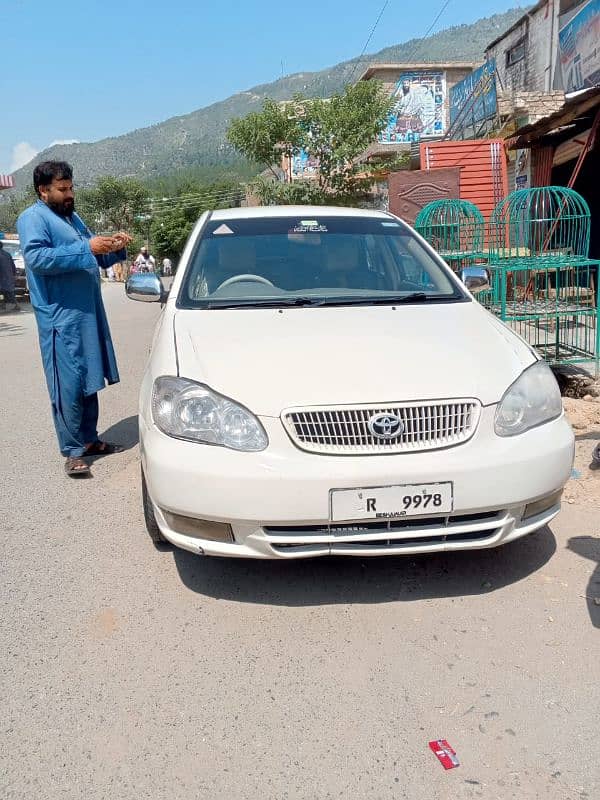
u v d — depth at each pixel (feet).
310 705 7.91
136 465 15.98
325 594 10.14
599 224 39.60
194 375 9.70
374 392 9.15
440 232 28.04
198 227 15.06
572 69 46.37
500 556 11.07
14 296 56.34
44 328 14.62
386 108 54.08
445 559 11.02
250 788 6.80
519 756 7.09
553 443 9.57
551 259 22.09
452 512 9.01
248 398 9.19
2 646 9.17
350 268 13.56
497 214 26.66
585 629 9.12
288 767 7.04
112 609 9.96
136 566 11.18
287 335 10.64
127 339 35.99
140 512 13.32
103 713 7.88
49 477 15.46
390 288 13.07
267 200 56.08
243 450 8.98
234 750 7.29
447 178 36.83
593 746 7.18
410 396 9.14
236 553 9.18
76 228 15.37
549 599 9.82
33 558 11.58
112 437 18.16
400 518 8.96
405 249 14.34
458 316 11.64
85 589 10.53
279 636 9.21
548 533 11.80
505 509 9.31
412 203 37.27
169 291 13.56
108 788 6.84
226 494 8.89
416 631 9.21
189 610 9.87
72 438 15.24
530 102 44.57
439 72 106.11
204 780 6.91
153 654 8.91
